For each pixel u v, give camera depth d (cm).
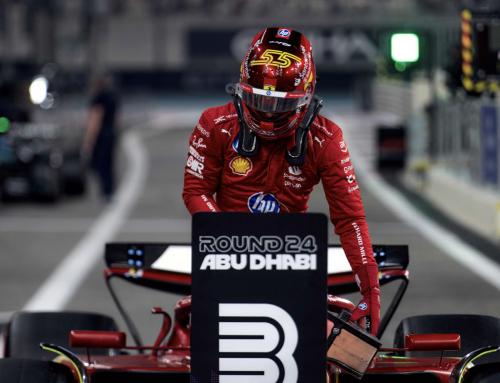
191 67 12750
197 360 664
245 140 820
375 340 712
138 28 12638
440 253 2559
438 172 3850
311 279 660
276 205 856
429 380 834
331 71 12331
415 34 3888
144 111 10338
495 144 3091
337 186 823
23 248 2645
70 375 748
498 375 747
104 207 3647
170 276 968
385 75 5759
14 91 4069
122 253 971
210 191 866
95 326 1041
